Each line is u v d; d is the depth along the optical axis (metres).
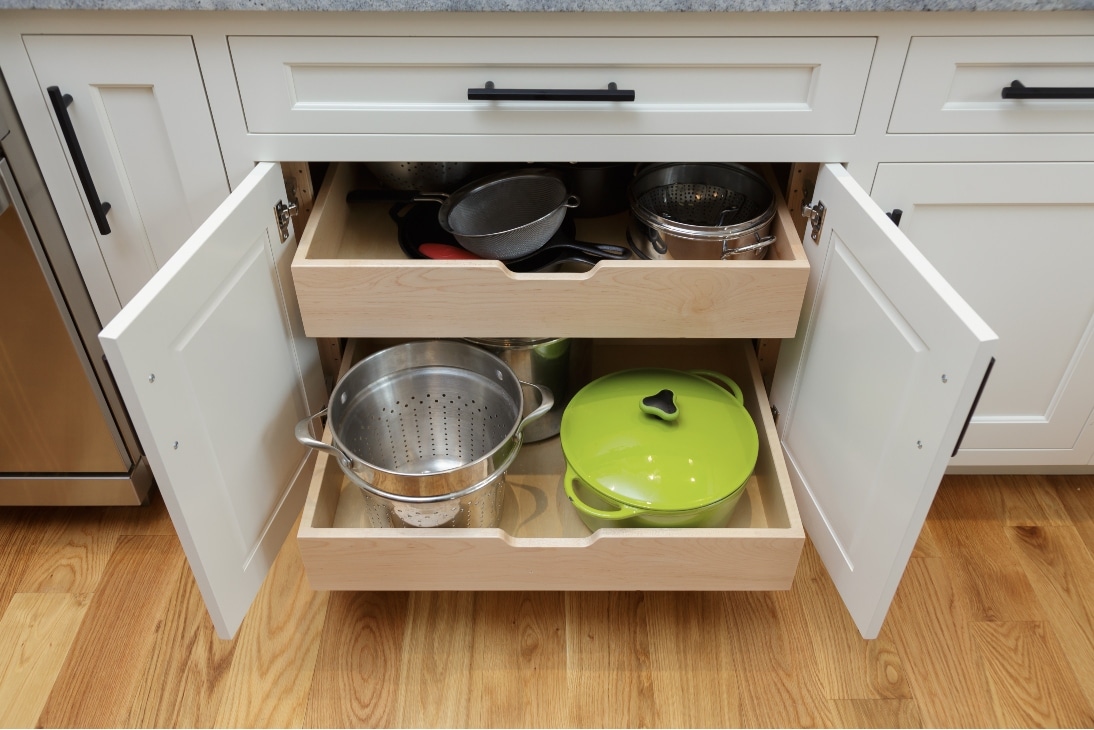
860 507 1.05
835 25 0.96
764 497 1.21
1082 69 1.01
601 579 1.11
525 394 1.31
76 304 1.15
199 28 0.96
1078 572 1.35
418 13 0.95
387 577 1.11
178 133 1.05
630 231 1.23
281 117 1.04
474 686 1.20
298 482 1.25
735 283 1.05
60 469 1.32
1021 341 1.26
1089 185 1.09
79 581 1.33
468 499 1.09
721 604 1.31
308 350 1.26
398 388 1.24
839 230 1.05
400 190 1.29
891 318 0.93
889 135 1.06
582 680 1.21
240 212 0.99
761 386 1.27
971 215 1.14
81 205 1.10
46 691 1.19
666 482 1.10
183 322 0.89
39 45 0.96
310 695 1.19
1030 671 1.22
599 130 1.06
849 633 1.27
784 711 1.17
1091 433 1.37
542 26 0.96
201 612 1.29
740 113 1.04
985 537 1.41
